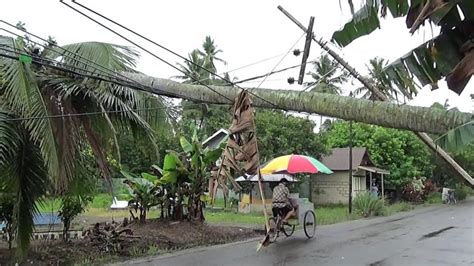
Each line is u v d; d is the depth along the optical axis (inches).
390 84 167.3
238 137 174.6
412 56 163.2
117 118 366.9
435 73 159.5
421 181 1365.7
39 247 421.4
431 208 1118.4
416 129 150.6
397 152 1283.2
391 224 729.6
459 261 406.3
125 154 1116.5
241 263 400.5
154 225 543.2
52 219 508.7
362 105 159.9
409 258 421.1
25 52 279.4
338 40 180.5
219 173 171.8
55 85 324.8
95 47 312.7
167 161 550.0
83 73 311.1
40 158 340.8
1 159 305.3
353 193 1162.6
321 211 949.8
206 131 1401.3
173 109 393.7
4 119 306.8
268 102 180.7
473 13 140.1
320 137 1139.9
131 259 416.2
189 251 462.0
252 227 637.3
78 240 458.9
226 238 542.9
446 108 153.3
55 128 319.6
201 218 581.6
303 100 173.8
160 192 569.3
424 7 127.6
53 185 341.4
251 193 914.1
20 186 336.5
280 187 540.1
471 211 1007.0
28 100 290.2
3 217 407.2
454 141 136.5
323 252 454.3
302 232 598.5
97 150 365.7
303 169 644.1
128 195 566.3
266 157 986.7
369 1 164.1
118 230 459.2
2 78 304.5
